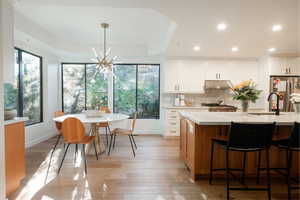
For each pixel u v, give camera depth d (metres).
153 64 5.44
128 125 5.39
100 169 2.82
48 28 3.85
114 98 5.45
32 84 4.32
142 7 2.24
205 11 2.32
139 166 2.95
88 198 2.04
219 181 2.45
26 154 3.46
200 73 5.12
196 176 2.48
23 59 3.99
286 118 2.39
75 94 5.40
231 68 5.15
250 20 2.58
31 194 2.11
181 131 3.25
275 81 4.70
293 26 2.80
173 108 4.79
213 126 2.43
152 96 5.49
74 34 4.26
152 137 4.96
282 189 2.28
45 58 4.64
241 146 1.96
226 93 5.39
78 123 2.74
